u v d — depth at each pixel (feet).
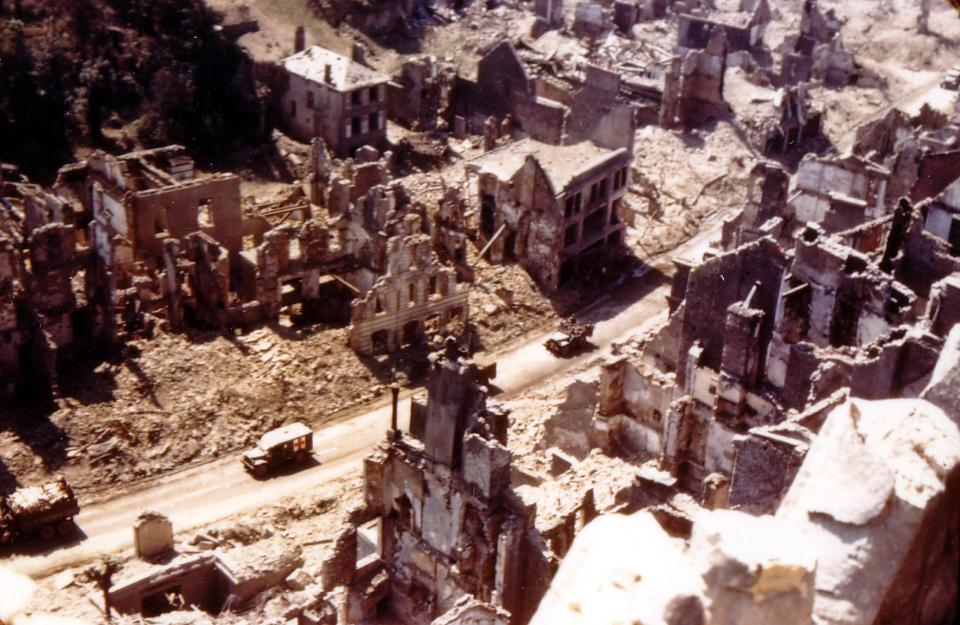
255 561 236.43
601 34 599.98
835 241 222.69
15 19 458.50
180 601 230.48
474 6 638.94
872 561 50.44
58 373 305.53
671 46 596.29
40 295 301.43
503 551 188.24
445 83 499.10
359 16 581.94
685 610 34.63
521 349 358.84
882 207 359.05
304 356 328.29
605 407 248.93
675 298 282.77
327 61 477.77
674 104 505.25
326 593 202.59
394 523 205.98
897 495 51.13
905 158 352.28
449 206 372.79
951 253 243.40
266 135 479.41
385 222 345.31
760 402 223.10
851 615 49.88
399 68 551.59
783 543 41.39
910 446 54.29
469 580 194.49
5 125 436.76
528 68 527.81
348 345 335.67
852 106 554.05
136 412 299.99
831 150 515.91
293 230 350.02
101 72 463.42
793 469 157.17
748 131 507.71
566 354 356.18
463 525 192.34
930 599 56.44
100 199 346.54
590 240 396.37
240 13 542.98
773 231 329.31
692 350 235.61
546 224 378.53
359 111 470.39
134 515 274.16
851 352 206.59
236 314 332.19
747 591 40.52
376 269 346.33
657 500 178.81
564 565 36.04
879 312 209.97
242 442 303.07
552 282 384.27
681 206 456.45
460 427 190.90
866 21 640.17
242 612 226.17
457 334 355.15
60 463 284.20
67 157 446.60
